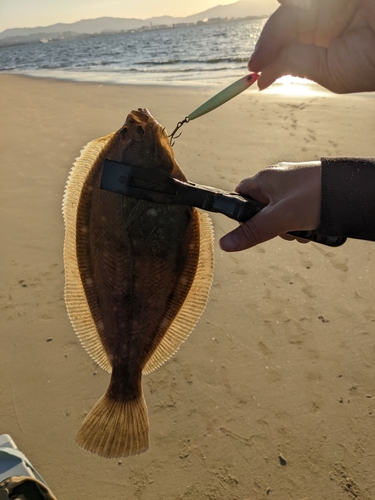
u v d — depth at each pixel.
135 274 0.43
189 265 0.46
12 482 0.54
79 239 0.45
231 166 1.81
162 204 0.40
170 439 0.75
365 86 0.37
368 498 0.66
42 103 3.38
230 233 0.37
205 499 0.67
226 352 0.92
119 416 0.47
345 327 0.97
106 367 0.49
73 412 0.79
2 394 0.83
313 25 0.36
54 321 0.99
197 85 3.84
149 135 0.40
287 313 1.02
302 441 0.74
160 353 0.49
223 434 0.76
